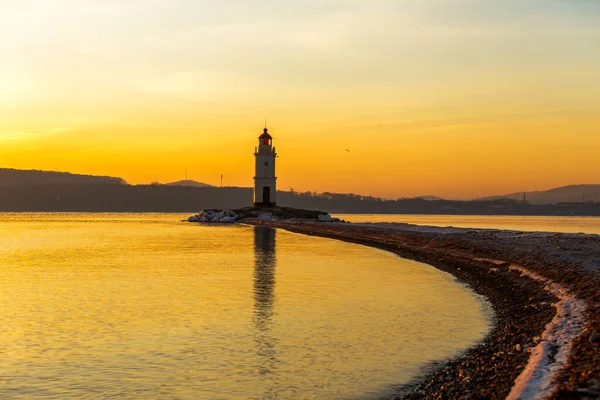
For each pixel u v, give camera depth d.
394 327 23.39
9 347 20.61
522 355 17.19
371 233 83.19
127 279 38.09
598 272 29.11
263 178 148.00
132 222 172.12
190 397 15.76
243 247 66.81
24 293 32.16
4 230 117.00
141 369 18.11
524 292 29.91
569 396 12.82
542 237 53.00
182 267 45.38
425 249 57.44
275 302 29.20
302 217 142.88
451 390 15.12
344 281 36.88
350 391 16.02
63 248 66.44
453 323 24.03
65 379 17.19
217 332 22.73
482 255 45.28
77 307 27.94
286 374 17.52
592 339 16.72
